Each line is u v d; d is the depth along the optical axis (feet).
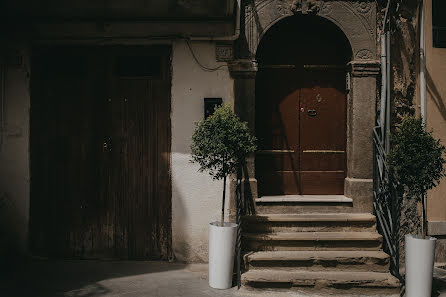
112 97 23.89
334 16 23.13
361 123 23.22
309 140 24.77
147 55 23.79
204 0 21.86
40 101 24.14
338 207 23.20
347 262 20.61
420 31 23.68
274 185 24.76
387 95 22.84
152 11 22.54
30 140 24.14
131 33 23.29
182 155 23.45
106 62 23.88
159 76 23.73
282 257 20.58
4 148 24.17
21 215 24.11
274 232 22.21
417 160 18.88
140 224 23.81
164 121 23.68
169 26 23.06
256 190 23.22
